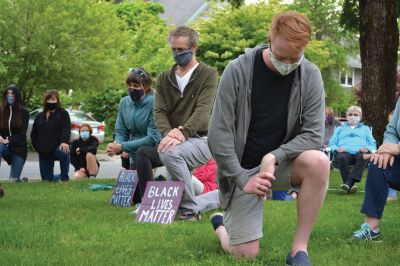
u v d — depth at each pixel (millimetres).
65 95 29078
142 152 6449
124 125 7336
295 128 3811
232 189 3889
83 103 31156
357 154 9641
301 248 3750
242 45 29953
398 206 7461
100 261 3902
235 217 3971
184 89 6094
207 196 6477
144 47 32531
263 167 3584
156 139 6898
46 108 11242
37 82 24406
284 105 3781
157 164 6527
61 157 11078
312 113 3748
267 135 3828
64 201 7547
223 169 3771
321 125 3752
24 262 3826
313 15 38750
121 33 25625
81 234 4906
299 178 3764
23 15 22906
